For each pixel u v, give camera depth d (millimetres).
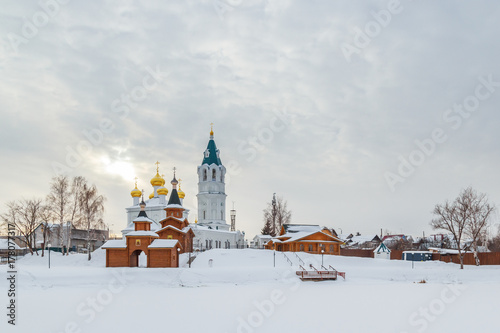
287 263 78000
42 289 49969
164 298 42031
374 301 40562
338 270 68938
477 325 29594
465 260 90000
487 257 87812
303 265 75500
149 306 36719
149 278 57625
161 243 67625
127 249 69000
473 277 67312
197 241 123625
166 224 93125
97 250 84312
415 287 54812
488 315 33281
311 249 95688
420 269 71562
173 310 34625
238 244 148375
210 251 85375
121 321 30125
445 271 69312
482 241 117375
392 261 84125
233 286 55312
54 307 36219
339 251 97562
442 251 98500
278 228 125688
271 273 62656
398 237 165375
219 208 151250
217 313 33344
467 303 39469
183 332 27000
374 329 28172
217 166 152625
